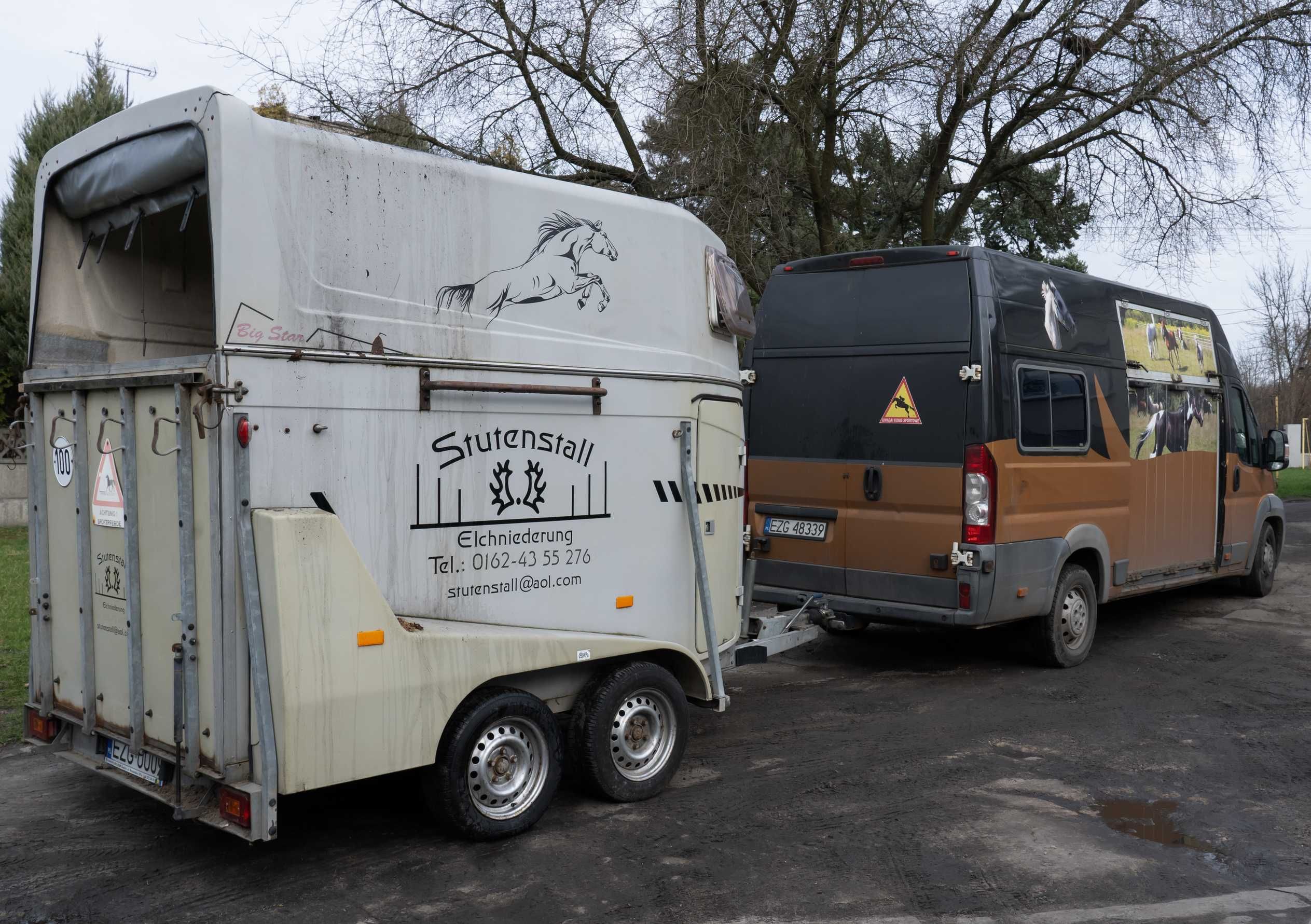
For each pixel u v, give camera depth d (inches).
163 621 154.1
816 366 308.7
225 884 160.1
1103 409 322.0
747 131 559.8
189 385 145.3
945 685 294.4
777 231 603.5
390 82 550.0
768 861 170.4
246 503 143.6
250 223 144.9
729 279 229.5
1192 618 397.7
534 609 183.6
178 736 148.6
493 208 177.0
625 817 189.6
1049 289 302.8
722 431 226.4
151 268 198.1
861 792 204.8
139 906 152.3
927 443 283.0
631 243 201.2
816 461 307.4
